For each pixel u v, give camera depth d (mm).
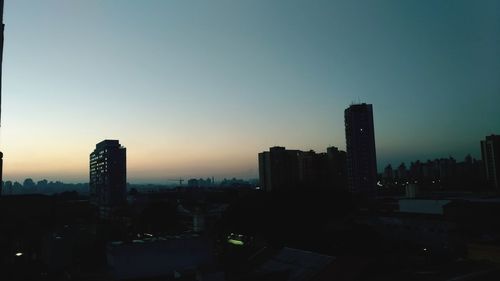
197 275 25406
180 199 169250
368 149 156125
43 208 95438
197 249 38281
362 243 57156
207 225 78875
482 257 35281
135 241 38219
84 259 48156
